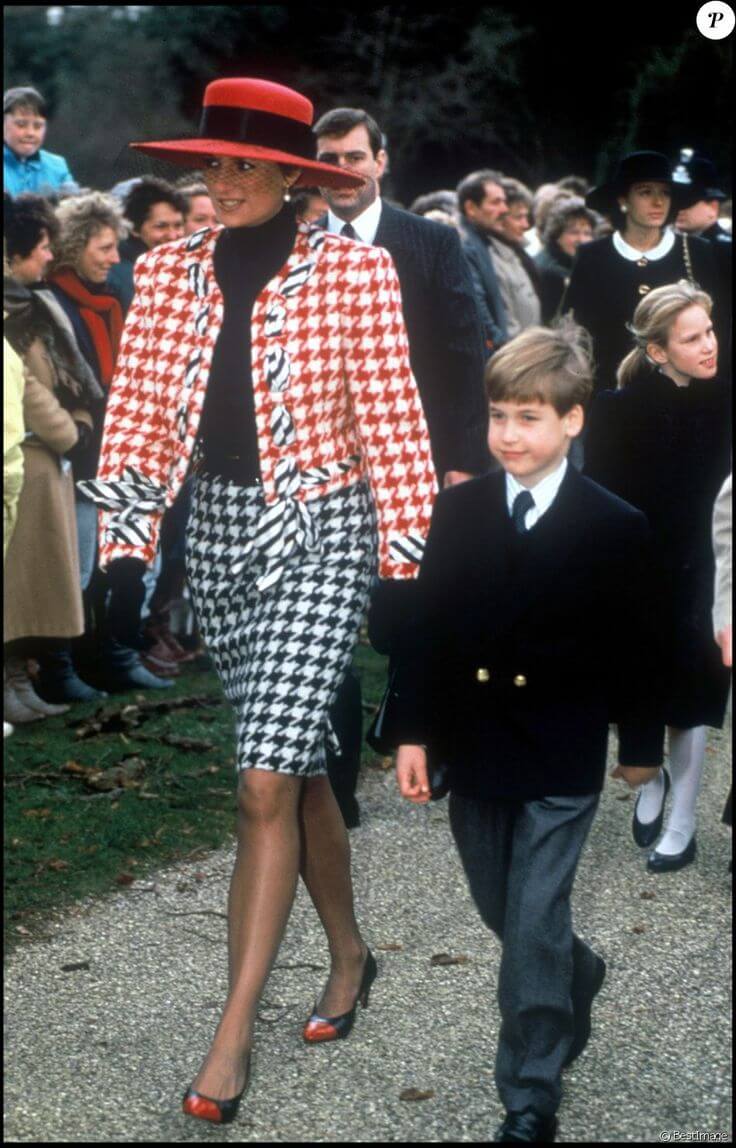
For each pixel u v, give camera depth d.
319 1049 7.33
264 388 7.06
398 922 8.80
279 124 7.16
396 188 29.67
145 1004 7.75
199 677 14.11
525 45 29.03
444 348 10.24
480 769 6.61
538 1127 6.36
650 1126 6.62
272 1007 7.75
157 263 7.35
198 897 9.11
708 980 8.08
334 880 7.43
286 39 27.36
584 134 29.58
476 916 8.89
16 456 11.17
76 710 12.83
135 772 11.19
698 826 10.52
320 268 7.16
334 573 7.12
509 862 6.89
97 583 13.34
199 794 10.88
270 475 7.06
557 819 6.54
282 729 6.84
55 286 12.73
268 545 7.00
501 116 29.41
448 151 29.56
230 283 7.18
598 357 12.09
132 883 9.28
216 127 7.14
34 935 8.50
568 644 6.57
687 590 9.48
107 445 7.36
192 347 7.20
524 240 20.98
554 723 6.57
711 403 9.55
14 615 12.13
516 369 6.47
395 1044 7.39
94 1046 7.30
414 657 6.74
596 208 12.21
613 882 9.48
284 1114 6.72
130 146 7.17
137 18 26.31
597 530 6.56
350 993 7.46
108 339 12.94
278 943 6.82
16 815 10.29
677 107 27.95
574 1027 6.89
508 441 6.52
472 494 6.72
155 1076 7.04
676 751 9.67
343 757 9.54
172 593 14.29
